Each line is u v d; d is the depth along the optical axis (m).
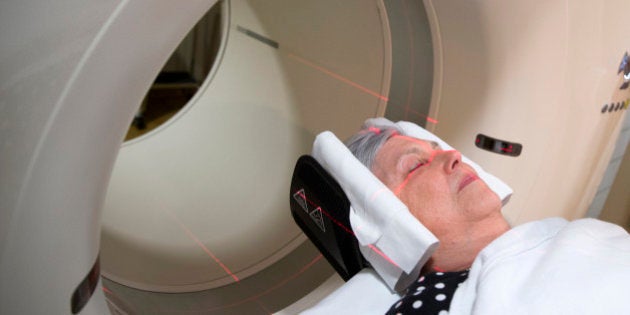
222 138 1.87
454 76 1.17
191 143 1.88
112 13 0.44
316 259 1.38
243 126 1.85
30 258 0.49
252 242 1.56
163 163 1.82
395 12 1.28
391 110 1.38
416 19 1.20
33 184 0.46
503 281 0.64
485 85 1.12
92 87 0.46
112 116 0.50
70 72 0.44
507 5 1.03
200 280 1.44
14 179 0.45
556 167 1.22
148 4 0.46
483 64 1.11
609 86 1.22
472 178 0.82
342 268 0.95
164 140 1.90
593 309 0.57
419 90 1.27
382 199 0.81
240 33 1.96
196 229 1.62
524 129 1.13
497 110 1.12
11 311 0.50
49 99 0.44
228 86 1.95
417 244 0.76
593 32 1.08
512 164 1.16
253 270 1.48
